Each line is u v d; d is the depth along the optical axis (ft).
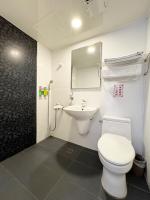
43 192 3.34
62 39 5.96
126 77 4.73
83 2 3.62
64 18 4.39
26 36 5.53
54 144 6.44
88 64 5.81
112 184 3.29
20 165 4.54
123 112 4.91
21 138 5.59
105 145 3.57
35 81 6.23
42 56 6.59
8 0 3.58
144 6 3.73
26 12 4.12
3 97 4.64
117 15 4.17
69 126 6.69
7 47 4.68
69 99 6.57
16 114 5.26
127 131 4.36
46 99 7.08
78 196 3.24
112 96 5.16
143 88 4.45
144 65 4.34
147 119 3.96
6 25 4.58
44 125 7.06
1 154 4.71
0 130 4.60
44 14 4.21
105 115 5.16
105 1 3.56
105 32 5.26
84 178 3.92
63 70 6.78
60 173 4.14
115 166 2.87
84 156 5.29
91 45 5.70
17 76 5.19
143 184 3.70
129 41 4.71
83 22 4.59
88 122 5.13
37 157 5.13
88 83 5.83
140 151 4.56
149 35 4.02
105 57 5.30
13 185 3.55
